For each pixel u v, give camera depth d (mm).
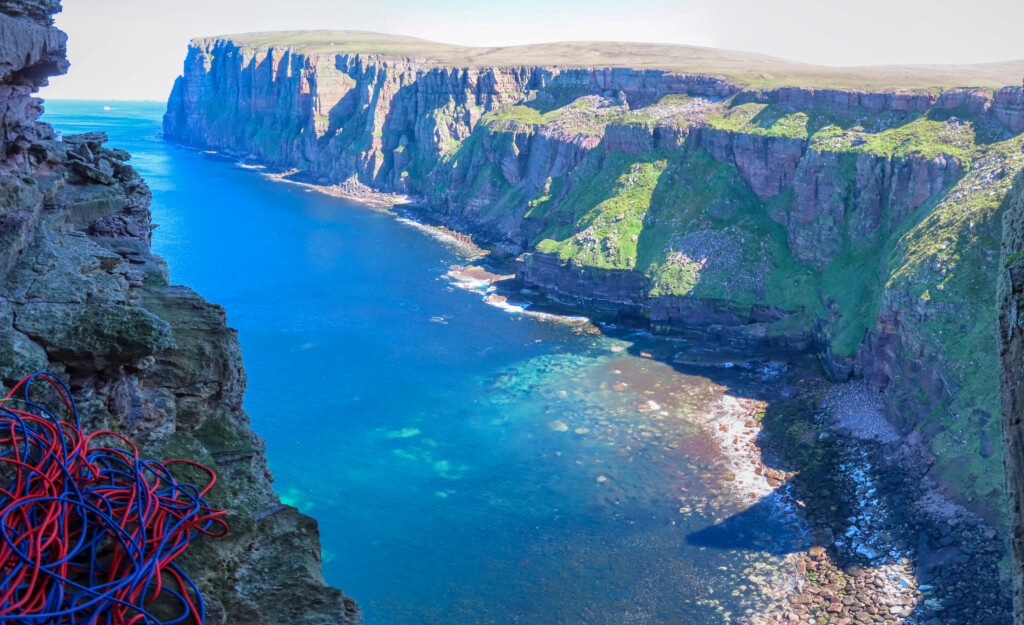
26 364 12547
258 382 91688
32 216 17688
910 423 72688
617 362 97438
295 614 11266
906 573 56531
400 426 80938
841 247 100625
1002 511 58375
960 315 71438
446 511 65812
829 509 64625
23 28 20391
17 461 10250
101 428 12773
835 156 102000
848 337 88750
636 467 72312
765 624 52312
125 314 14055
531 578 57438
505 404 85750
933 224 82438
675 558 59406
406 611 54031
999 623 50531
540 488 69188
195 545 11547
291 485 69625
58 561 9328
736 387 89375
